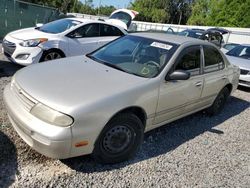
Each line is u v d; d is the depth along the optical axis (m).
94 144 3.38
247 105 7.34
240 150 4.77
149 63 4.35
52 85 3.50
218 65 5.60
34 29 8.23
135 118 3.75
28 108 3.29
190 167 4.01
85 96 3.35
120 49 4.82
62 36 7.62
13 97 3.61
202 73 5.04
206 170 4.01
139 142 3.94
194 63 4.85
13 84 3.79
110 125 3.51
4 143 3.77
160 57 4.43
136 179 3.54
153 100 4.00
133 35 5.15
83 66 4.23
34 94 3.33
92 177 3.43
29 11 14.12
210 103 5.70
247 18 37.50
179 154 4.30
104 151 3.58
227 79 5.89
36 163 3.50
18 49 7.08
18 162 3.46
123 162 3.83
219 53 5.71
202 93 5.15
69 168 3.51
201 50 5.07
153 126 4.27
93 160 3.72
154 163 3.94
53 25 8.32
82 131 3.19
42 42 7.18
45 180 3.25
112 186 3.34
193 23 55.03
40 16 14.59
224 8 41.00
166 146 4.47
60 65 4.21
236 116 6.35
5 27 13.45
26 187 3.10
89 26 8.18
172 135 4.89
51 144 3.08
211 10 46.00
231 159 4.43
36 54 7.08
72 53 7.73
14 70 7.20
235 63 8.92
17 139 3.91
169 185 3.55
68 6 44.31
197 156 4.33
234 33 23.83
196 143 4.75
